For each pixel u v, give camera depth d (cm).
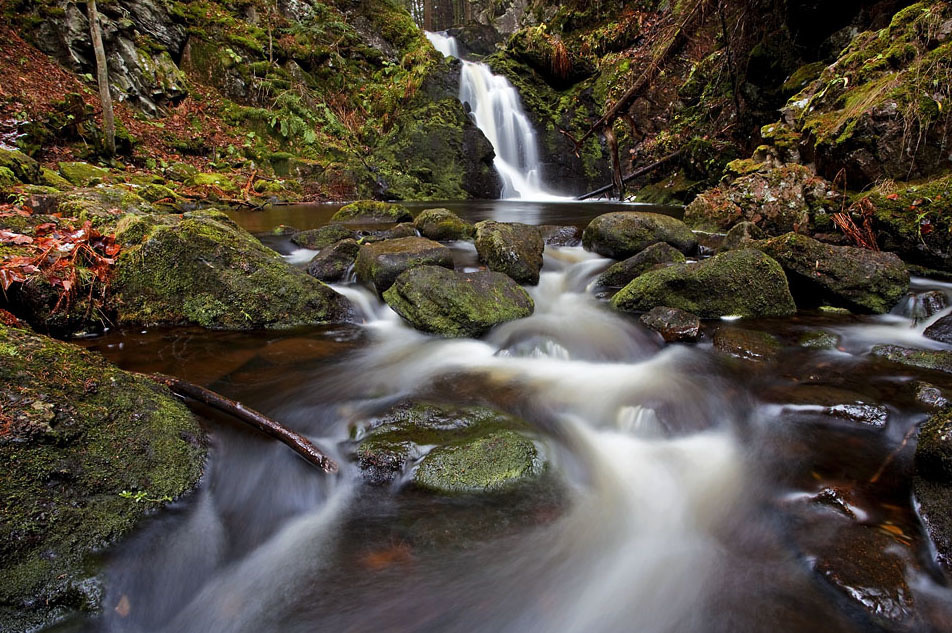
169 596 174
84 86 1203
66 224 430
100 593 161
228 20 1666
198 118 1427
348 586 181
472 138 1698
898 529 195
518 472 229
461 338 414
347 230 718
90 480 182
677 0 1157
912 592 167
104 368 229
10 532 155
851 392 295
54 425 183
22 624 146
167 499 197
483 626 169
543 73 1956
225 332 400
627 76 1683
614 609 177
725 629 165
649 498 236
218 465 225
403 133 1719
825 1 884
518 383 339
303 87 1736
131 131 1219
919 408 281
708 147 1145
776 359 360
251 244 440
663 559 198
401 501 218
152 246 396
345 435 262
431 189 1642
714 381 338
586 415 304
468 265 573
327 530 206
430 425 260
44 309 352
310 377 332
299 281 432
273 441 243
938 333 384
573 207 1300
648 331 421
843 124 626
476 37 2900
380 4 2259
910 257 528
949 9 595
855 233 570
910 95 559
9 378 189
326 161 1545
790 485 232
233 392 302
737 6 1043
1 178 645
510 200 1647
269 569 188
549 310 487
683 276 447
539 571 190
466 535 203
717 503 229
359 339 407
